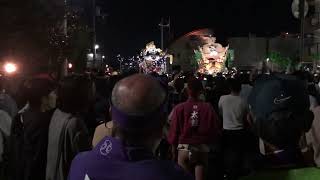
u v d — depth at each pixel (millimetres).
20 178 1818
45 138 1774
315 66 15359
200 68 19109
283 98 956
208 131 2791
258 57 22719
